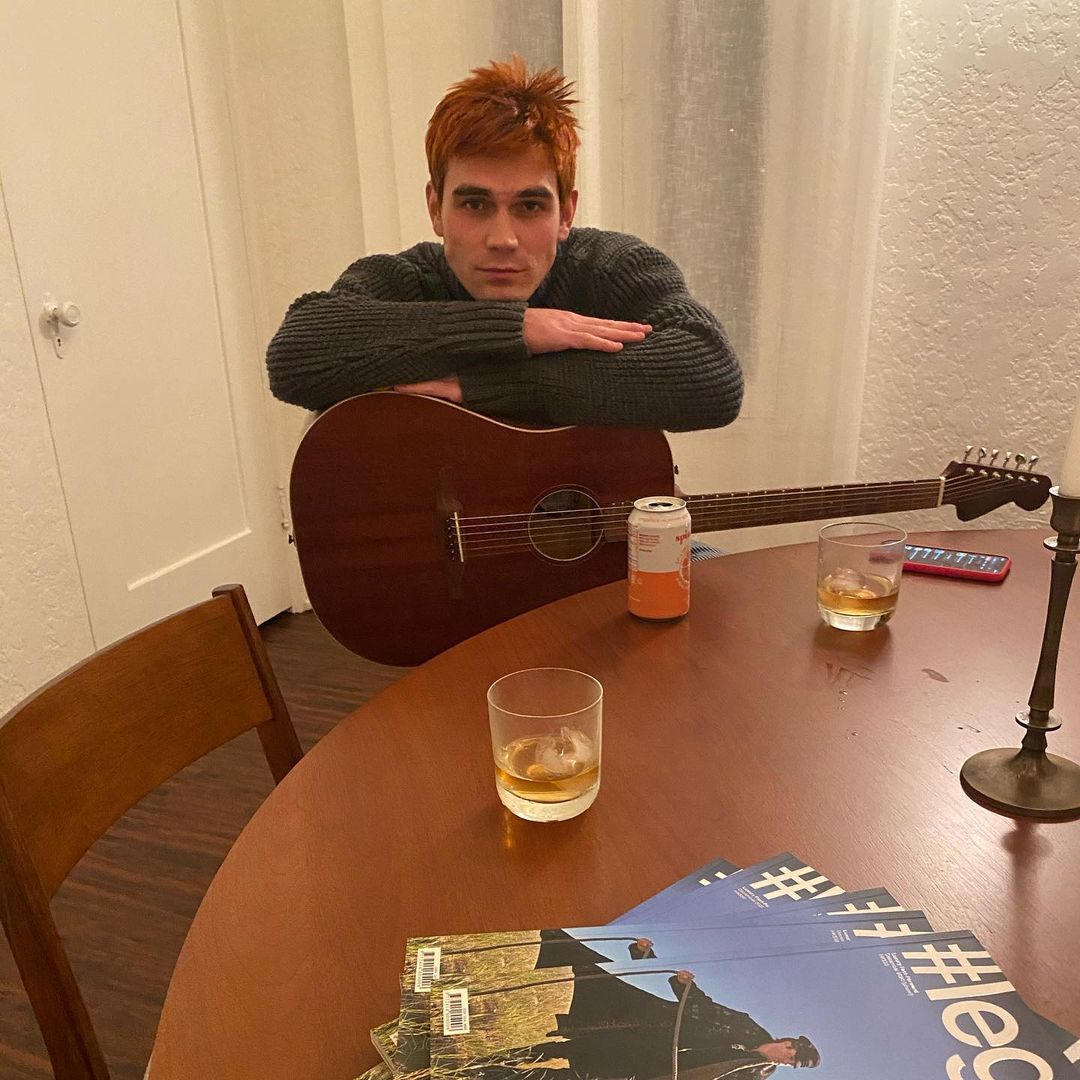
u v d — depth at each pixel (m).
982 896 0.57
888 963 0.50
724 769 0.71
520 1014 0.47
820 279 2.13
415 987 0.49
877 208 2.06
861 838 0.63
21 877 0.67
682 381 1.34
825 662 0.89
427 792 0.70
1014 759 0.68
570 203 1.47
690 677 0.86
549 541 1.37
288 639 2.67
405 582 1.36
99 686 0.81
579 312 1.55
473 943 0.52
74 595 2.15
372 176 2.39
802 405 2.23
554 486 1.33
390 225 2.43
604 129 2.21
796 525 2.36
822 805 0.67
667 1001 0.47
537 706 0.74
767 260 2.17
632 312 1.51
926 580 1.09
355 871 0.61
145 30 2.20
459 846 0.63
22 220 1.94
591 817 0.66
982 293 2.13
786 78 2.03
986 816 0.65
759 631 0.96
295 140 2.50
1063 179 2.00
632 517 0.97
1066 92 1.94
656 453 1.35
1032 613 0.99
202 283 2.45
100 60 2.09
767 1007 0.47
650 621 0.99
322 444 1.29
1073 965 0.52
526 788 0.64
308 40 2.40
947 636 0.94
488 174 1.34
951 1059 0.44
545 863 0.61
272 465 2.77
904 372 2.25
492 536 1.34
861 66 1.98
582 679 0.72
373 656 1.40
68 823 0.75
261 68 2.46
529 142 1.32
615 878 0.60
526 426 1.33
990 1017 0.46
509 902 0.58
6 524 1.96
